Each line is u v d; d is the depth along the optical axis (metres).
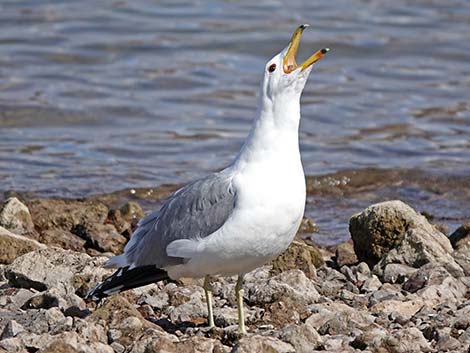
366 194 18.28
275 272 12.59
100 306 10.80
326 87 24.84
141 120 22.47
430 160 20.19
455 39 28.42
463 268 12.95
